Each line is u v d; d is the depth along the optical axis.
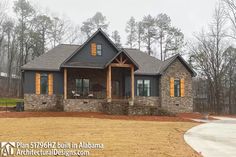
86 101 33.06
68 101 32.66
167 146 14.74
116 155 12.52
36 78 34.69
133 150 13.56
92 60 34.84
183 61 38.12
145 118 28.59
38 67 34.62
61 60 36.25
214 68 52.91
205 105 59.47
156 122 25.97
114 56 33.56
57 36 67.56
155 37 69.25
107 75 33.78
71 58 34.12
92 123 23.86
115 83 36.53
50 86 34.91
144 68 38.12
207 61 53.50
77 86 35.62
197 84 65.94
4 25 65.31
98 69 35.06
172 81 37.88
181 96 38.06
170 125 24.05
